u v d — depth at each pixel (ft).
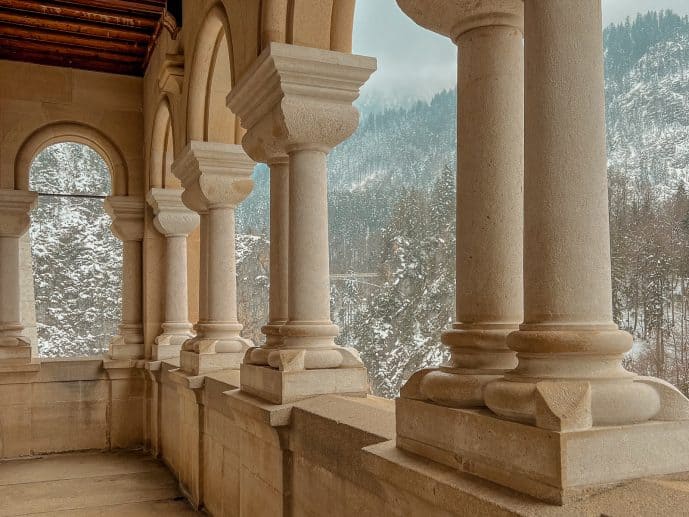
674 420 5.41
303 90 11.14
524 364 5.71
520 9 6.63
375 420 8.64
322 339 11.35
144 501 17.53
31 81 24.12
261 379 11.62
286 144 11.51
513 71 6.72
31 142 24.02
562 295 5.50
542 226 5.60
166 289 23.13
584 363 5.42
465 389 6.22
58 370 23.68
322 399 10.51
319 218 11.45
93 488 18.90
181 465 19.07
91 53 24.53
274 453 11.11
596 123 5.57
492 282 6.65
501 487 5.49
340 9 11.78
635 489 4.90
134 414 24.56
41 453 23.35
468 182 6.77
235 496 13.62
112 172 25.36
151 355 24.31
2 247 23.27
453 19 6.84
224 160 16.65
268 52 10.95
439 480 5.88
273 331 12.05
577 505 4.87
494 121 6.67
